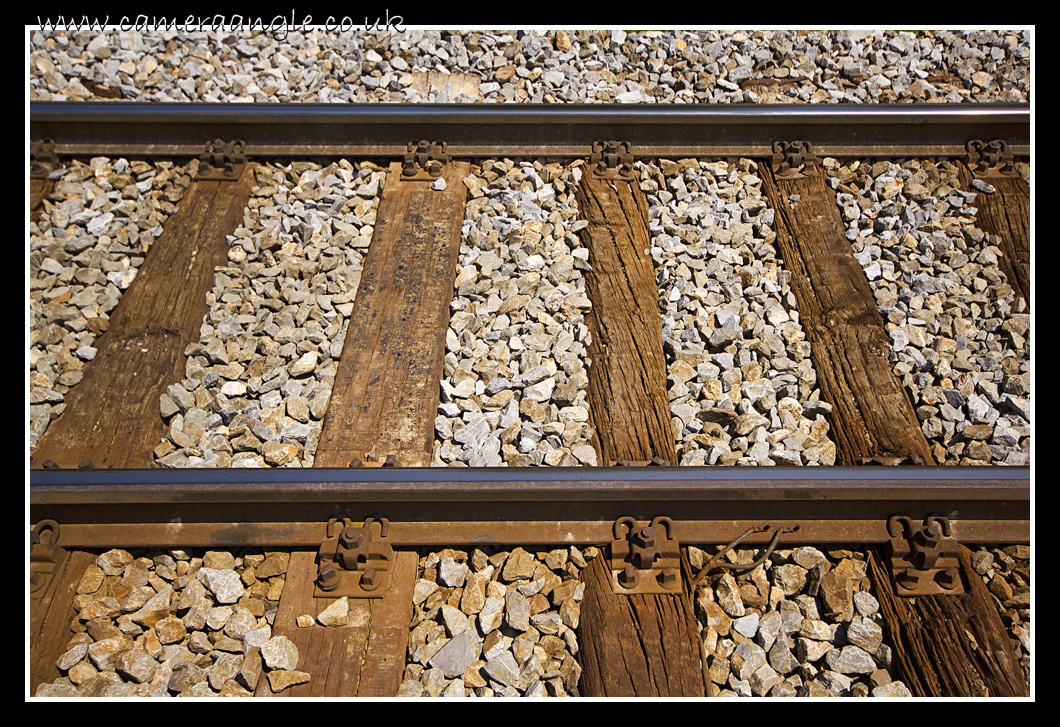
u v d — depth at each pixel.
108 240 3.16
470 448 2.34
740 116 3.44
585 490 1.99
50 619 1.96
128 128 3.52
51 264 3.02
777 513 2.07
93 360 2.67
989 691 1.79
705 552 2.06
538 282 2.93
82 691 1.84
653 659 1.85
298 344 2.70
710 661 1.88
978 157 3.46
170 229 3.20
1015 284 2.94
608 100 3.87
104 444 2.41
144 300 2.88
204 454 2.38
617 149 3.47
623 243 3.08
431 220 3.20
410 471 2.03
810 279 2.94
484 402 2.50
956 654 1.85
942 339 2.68
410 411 2.45
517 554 2.04
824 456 2.34
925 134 3.49
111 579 2.04
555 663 1.88
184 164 3.57
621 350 2.64
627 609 1.95
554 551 2.06
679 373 2.56
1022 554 2.03
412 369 2.59
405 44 4.14
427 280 2.92
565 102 3.74
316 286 2.92
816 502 2.05
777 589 2.01
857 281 2.92
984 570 2.01
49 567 2.03
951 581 1.98
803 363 2.62
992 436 2.38
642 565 2.00
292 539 2.06
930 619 1.92
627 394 2.50
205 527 2.09
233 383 2.59
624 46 4.11
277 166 3.54
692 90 3.95
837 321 2.76
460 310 2.84
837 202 3.29
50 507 2.05
